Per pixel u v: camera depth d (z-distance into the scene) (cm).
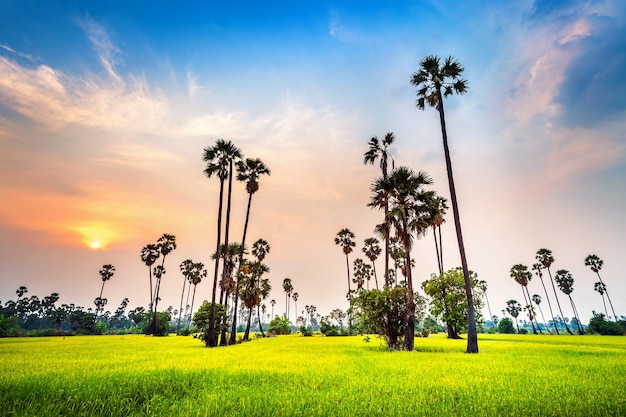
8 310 12681
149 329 7794
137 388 847
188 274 8969
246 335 4922
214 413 646
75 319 9119
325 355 1778
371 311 2378
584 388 805
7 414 670
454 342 3138
